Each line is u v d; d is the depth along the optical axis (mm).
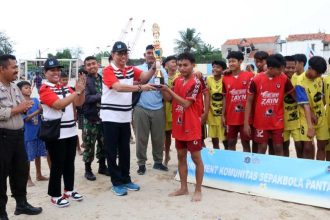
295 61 6145
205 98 6059
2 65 4609
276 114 5676
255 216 4703
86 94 6328
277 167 5434
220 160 5965
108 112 5551
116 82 5336
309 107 5555
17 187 4891
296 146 5945
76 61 19156
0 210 4652
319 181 5070
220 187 5836
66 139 5219
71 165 5336
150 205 5188
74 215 4914
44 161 8109
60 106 4777
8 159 4641
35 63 21859
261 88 5668
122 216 4828
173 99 5422
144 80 5781
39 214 4969
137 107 6707
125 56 5508
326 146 6016
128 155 5836
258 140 5820
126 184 5875
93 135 6434
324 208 4941
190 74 5230
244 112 6133
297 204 5125
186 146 5449
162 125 6922
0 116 4465
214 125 7039
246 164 5703
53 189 5203
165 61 7035
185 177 5562
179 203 5227
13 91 4805
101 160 6812
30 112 6332
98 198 5539
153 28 5727
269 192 5406
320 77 5770
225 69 6609
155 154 7039
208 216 4734
